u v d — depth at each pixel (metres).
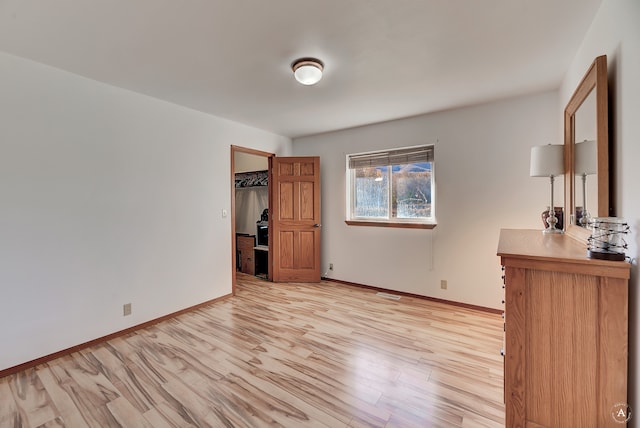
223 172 3.68
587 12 1.65
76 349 2.39
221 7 1.58
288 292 3.96
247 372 2.07
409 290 3.74
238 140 3.88
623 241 1.24
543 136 2.85
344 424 1.58
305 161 4.42
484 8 1.61
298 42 1.95
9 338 2.08
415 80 2.54
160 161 3.01
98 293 2.55
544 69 2.35
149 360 2.23
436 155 3.47
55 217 2.30
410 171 3.76
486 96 2.93
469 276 3.29
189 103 3.11
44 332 2.24
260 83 2.60
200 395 1.83
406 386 1.90
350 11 1.62
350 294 3.86
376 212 4.07
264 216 5.25
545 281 1.28
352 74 2.42
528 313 1.31
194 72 2.38
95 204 2.53
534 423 1.32
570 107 2.01
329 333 2.68
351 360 2.21
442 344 2.46
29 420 1.62
